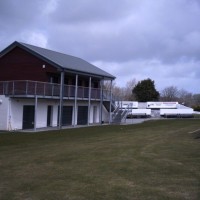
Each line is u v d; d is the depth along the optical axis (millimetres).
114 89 94000
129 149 15227
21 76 34188
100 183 8766
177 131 26234
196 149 15117
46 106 32562
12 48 34469
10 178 9406
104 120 42062
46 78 33156
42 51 36438
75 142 18734
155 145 16750
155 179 9195
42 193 7852
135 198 7453
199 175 9664
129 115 55281
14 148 16203
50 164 11516
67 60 37281
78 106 37531
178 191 8000
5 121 28297
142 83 79812
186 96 107375
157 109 65812
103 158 12672
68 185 8562
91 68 38719
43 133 24922
